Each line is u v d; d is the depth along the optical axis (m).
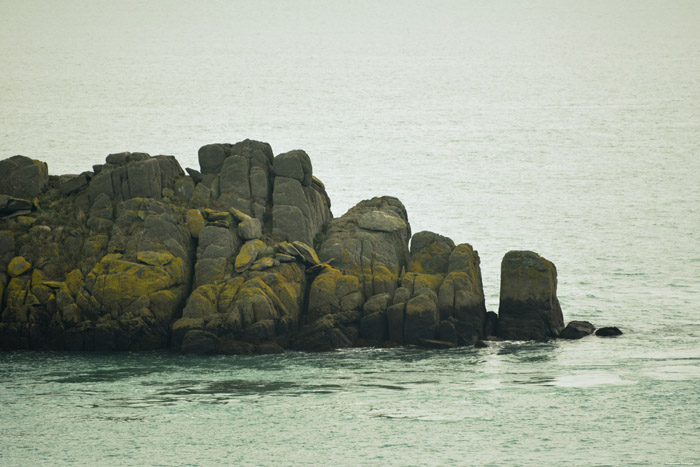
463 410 176.50
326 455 158.62
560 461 156.75
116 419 171.75
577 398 182.25
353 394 184.12
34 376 192.62
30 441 162.88
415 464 155.50
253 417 173.00
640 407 177.75
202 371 196.25
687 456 158.25
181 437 164.88
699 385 189.12
